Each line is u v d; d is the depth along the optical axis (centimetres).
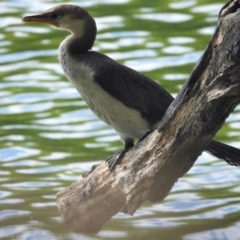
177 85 1845
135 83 1166
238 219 1319
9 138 1667
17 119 1752
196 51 2025
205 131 941
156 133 1008
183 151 977
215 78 884
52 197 1405
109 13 2291
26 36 2173
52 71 1969
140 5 2347
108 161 1111
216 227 1291
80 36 1197
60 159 1573
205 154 1599
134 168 1044
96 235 1252
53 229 1273
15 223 1302
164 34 2142
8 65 2003
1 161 1566
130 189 1053
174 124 966
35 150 1614
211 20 2216
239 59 856
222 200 1395
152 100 1167
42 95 1856
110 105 1170
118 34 2142
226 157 1088
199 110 926
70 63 1184
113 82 1154
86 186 1125
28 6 2366
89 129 1705
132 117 1171
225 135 1650
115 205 1108
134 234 1266
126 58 1991
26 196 1410
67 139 1662
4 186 1453
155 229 1284
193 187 1454
